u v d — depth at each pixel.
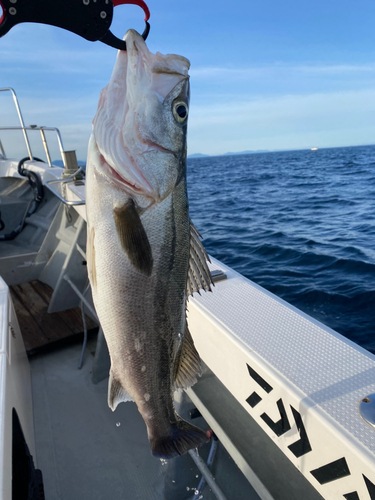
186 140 1.23
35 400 2.67
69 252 3.61
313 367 1.26
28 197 5.29
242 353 1.38
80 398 2.70
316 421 1.06
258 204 13.68
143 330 1.17
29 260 4.23
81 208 3.20
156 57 1.17
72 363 3.10
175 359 1.26
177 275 1.20
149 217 1.14
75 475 2.10
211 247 7.79
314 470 1.11
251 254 7.10
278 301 1.73
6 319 1.99
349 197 14.25
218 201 15.18
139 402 1.22
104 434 2.38
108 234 1.13
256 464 1.38
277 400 1.23
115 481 2.06
